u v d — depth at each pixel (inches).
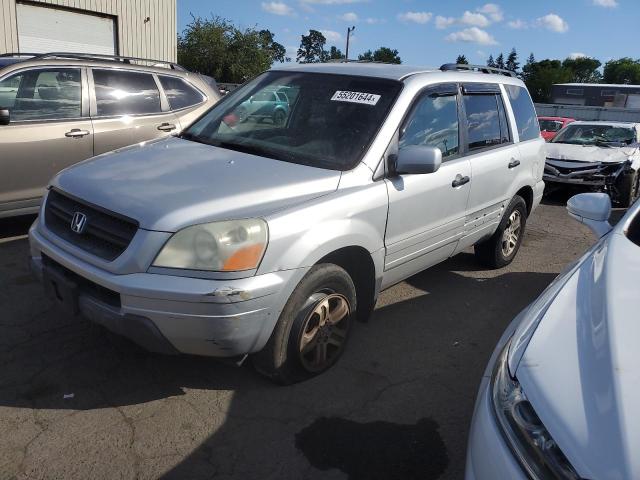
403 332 166.6
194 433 115.2
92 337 147.9
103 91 239.6
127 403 123.1
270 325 115.6
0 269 189.2
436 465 111.2
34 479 100.0
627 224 119.0
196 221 109.4
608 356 74.2
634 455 60.9
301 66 178.7
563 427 66.6
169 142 158.7
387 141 144.3
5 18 582.9
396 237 147.2
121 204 115.2
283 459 109.7
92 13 655.1
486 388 84.7
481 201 186.2
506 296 200.4
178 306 106.0
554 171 394.3
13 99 215.5
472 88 184.7
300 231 117.5
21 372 131.5
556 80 3127.5
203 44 1565.0
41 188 221.1
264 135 153.5
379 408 128.0
